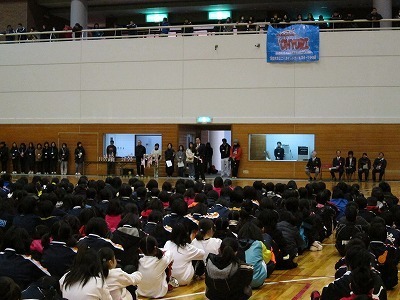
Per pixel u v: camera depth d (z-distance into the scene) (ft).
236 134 90.02
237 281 19.29
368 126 86.02
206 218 26.32
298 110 88.17
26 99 97.55
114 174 93.76
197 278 26.86
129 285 19.36
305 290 24.63
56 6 115.44
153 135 93.50
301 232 33.65
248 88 89.66
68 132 95.86
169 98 92.27
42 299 15.25
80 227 25.26
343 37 86.79
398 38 85.56
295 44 87.92
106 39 94.68
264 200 30.96
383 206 34.63
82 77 95.35
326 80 87.25
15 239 18.40
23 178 44.47
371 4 109.09
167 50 92.38
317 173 84.07
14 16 110.73
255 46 89.30
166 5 113.29
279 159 88.43
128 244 22.35
